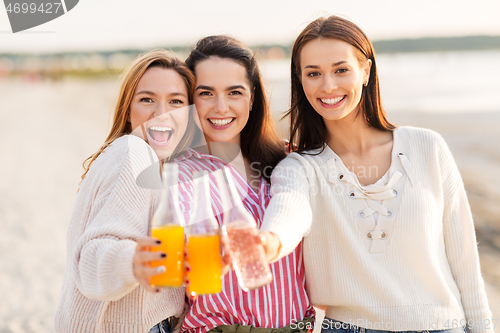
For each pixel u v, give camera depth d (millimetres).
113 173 1640
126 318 1691
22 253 6051
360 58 1943
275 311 1855
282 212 1646
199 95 2008
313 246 1995
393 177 1954
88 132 18391
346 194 1970
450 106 21578
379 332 1889
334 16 1984
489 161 10914
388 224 1922
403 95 26719
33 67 79562
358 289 1923
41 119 23141
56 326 1776
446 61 58812
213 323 1793
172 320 1932
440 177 1997
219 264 1401
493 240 6023
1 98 36844
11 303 4652
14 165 12242
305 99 2125
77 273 1546
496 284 4703
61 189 9484
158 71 1870
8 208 8188
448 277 1989
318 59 1915
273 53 34781
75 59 82938
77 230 1725
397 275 1917
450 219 2055
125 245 1460
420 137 2031
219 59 1989
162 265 1362
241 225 1378
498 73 39594
